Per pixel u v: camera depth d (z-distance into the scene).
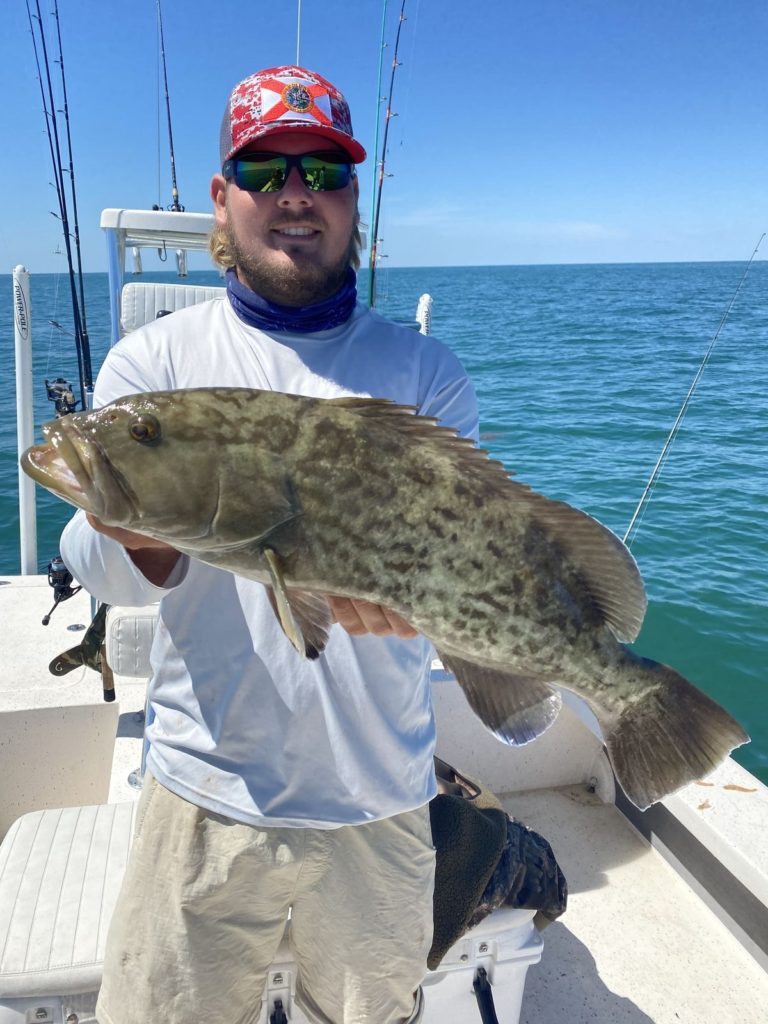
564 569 1.87
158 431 1.64
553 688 1.97
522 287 90.19
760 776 5.66
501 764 3.90
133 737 3.54
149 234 4.27
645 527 10.19
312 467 1.71
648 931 3.17
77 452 1.62
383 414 1.80
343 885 2.00
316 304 1.98
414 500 1.76
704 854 3.28
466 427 2.19
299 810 1.91
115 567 1.85
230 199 1.95
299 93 1.88
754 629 7.68
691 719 1.96
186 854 1.92
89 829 2.58
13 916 2.22
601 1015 2.84
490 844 2.40
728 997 2.92
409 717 2.00
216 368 1.95
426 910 2.12
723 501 11.12
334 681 1.90
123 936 1.97
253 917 1.97
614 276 136.38
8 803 3.78
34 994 2.06
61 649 4.20
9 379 17.94
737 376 21.66
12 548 9.44
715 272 152.25
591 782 4.00
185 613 1.93
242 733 1.91
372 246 4.74
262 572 1.73
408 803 2.01
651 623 7.79
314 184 1.88
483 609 1.82
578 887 3.37
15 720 3.67
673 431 3.89
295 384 1.96
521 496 1.83
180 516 1.66
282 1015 2.26
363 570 1.75
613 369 23.02
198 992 1.93
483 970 2.41
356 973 2.06
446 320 42.03
